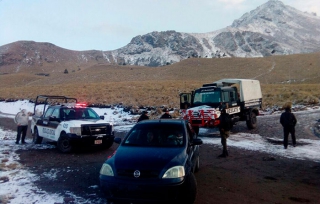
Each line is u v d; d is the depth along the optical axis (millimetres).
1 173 8070
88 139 11125
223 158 10180
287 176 8023
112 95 39469
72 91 46281
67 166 9023
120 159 5797
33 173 8172
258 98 18938
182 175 5449
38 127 13312
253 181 7535
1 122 23750
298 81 95750
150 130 7051
